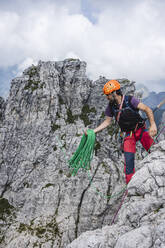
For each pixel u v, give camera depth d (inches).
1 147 3016.7
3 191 2979.8
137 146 2522.1
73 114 3262.8
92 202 2741.1
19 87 3110.2
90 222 2723.9
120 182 2785.4
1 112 3164.4
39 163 3002.0
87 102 3378.4
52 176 2923.2
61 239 2596.0
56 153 2970.0
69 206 2787.9
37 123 3048.7
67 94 3282.5
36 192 2871.6
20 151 3024.1
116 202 2706.7
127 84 3198.8
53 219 2741.1
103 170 2817.4
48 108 3105.3
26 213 2807.6
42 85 3137.3
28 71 3262.8
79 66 3388.3
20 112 3058.6
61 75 3314.5
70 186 2842.0
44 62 3289.9
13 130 3041.3
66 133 3073.3
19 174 2960.1
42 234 2620.6
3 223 2731.3
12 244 2541.8
